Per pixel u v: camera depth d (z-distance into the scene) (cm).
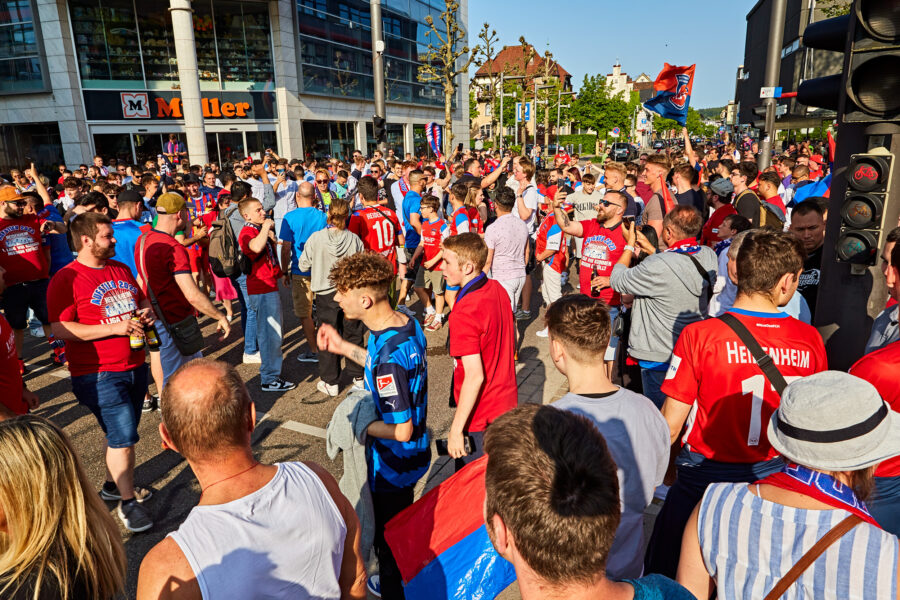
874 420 145
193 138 2042
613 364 507
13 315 654
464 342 303
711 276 369
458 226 723
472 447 329
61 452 165
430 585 225
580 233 566
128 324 371
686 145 933
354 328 577
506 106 6038
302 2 2566
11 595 150
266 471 174
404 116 3441
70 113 2117
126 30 2183
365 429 280
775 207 629
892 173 343
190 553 151
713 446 251
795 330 244
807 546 145
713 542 161
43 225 746
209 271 890
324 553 173
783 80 4350
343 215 550
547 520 114
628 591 123
